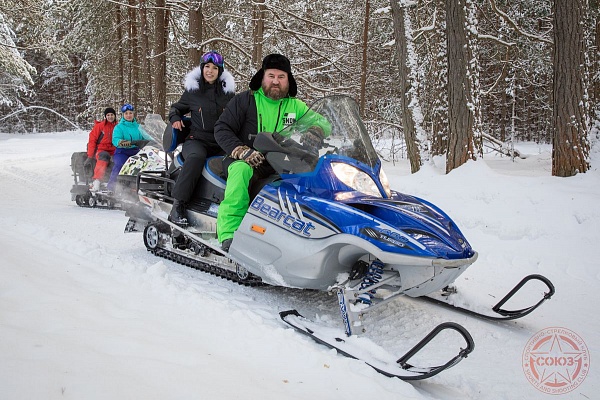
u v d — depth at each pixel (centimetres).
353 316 344
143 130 961
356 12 1898
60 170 1559
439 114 1164
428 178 891
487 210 715
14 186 1245
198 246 519
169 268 530
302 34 1475
